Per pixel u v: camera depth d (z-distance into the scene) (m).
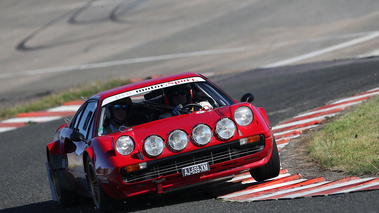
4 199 30.98
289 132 32.22
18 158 43.47
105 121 23.20
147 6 142.62
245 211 18.36
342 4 105.06
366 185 19.05
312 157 25.38
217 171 20.66
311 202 18.00
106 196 21.08
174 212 20.09
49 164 29.12
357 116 30.08
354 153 23.78
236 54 87.38
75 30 134.50
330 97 41.88
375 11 96.12
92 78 90.94
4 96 90.06
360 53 69.00
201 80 25.33
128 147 20.11
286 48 84.25
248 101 23.91
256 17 110.81
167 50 101.69
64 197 27.41
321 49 78.31
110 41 118.25
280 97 48.56
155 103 23.77
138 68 91.62
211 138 20.41
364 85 42.84
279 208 17.95
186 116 21.61
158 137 20.05
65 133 27.55
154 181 20.12
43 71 105.50
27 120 63.19
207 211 19.39
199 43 101.69
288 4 114.06
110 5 151.25
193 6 133.12
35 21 150.75
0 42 137.50
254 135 21.02
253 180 23.86
